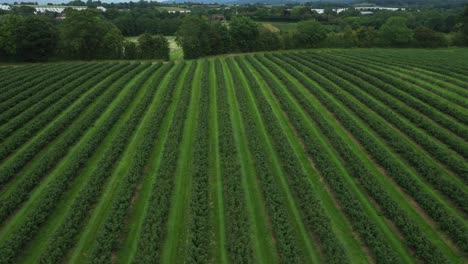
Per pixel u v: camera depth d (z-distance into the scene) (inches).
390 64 2792.8
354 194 1042.7
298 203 1000.9
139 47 3449.8
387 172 1147.3
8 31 3132.4
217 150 1307.8
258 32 3846.0
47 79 2348.7
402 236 868.6
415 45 4170.8
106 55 3437.5
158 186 1029.8
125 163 1230.3
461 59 3034.0
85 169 1197.1
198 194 995.9
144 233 848.9
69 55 3408.0
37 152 1302.9
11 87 2148.1
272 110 1641.2
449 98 1852.9
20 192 1014.4
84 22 3257.9
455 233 837.2
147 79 2333.9
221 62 2977.4
